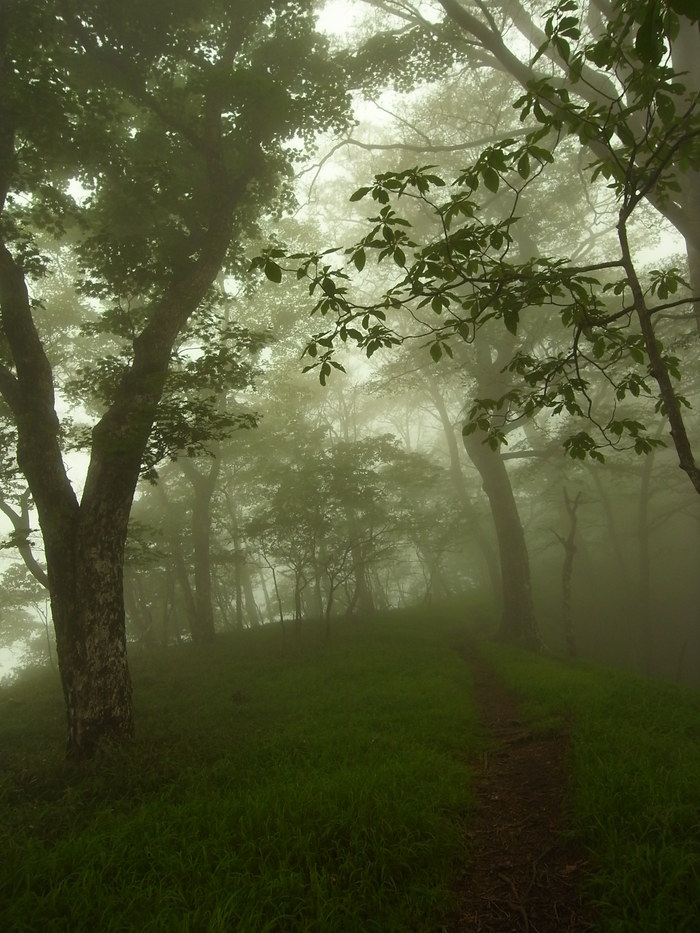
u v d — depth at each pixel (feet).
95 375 40.60
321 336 15.60
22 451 31.76
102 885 14.75
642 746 21.66
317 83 46.98
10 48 34.76
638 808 16.17
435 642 62.49
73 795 22.11
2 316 32.78
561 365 16.80
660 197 16.25
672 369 16.88
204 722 32.32
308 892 13.96
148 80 43.52
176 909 13.53
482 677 45.91
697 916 11.71
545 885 14.58
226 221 40.14
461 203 14.38
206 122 40.81
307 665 49.73
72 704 28.71
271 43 45.21
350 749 24.88
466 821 18.28
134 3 37.91
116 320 42.91
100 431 32.30
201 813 18.85
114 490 31.35
